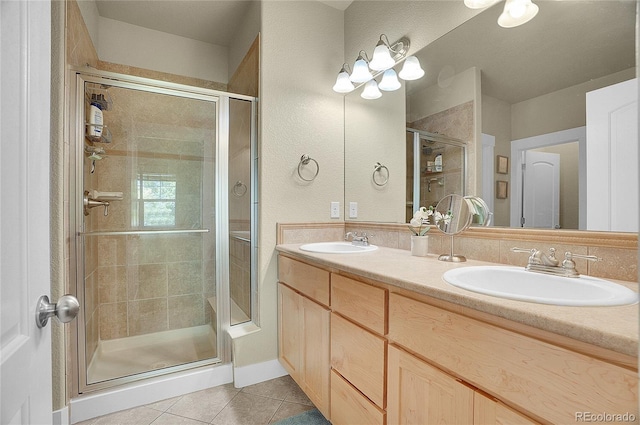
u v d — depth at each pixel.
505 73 1.30
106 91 1.77
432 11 1.65
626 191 0.96
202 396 1.79
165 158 2.03
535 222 1.20
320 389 1.48
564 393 0.60
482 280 1.13
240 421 1.57
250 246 2.08
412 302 0.96
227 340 1.99
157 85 1.83
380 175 2.00
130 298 2.18
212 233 2.05
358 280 1.24
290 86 2.10
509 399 0.69
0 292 0.45
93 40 2.13
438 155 1.61
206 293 2.16
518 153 1.25
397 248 1.85
